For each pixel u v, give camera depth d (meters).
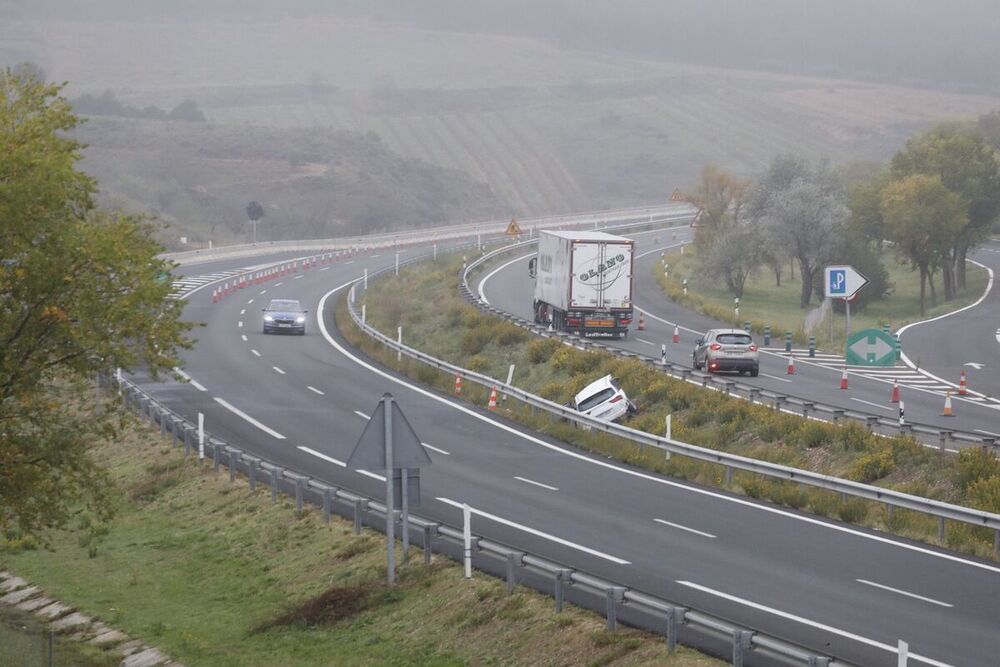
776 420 56.59
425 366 80.12
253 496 47.78
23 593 41.47
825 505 43.34
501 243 179.38
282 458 53.88
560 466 52.72
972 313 121.31
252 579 38.94
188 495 50.28
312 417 64.69
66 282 31.23
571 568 29.92
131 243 32.75
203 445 55.28
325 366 83.25
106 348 31.77
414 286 127.31
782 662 25.19
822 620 28.95
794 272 172.50
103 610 38.12
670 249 185.38
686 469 51.06
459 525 40.53
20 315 31.41
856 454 50.38
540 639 28.38
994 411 66.12
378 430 34.28
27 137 31.41
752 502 45.28
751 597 31.14
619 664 25.94
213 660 31.67
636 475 50.88
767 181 164.00
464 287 113.44
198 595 38.62
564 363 76.75
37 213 30.97
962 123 196.00
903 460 48.56
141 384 74.75
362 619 32.84
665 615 26.08
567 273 94.62
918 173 149.12
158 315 33.66
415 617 31.94
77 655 32.66
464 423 63.66
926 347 96.31
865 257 138.38
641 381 68.06
